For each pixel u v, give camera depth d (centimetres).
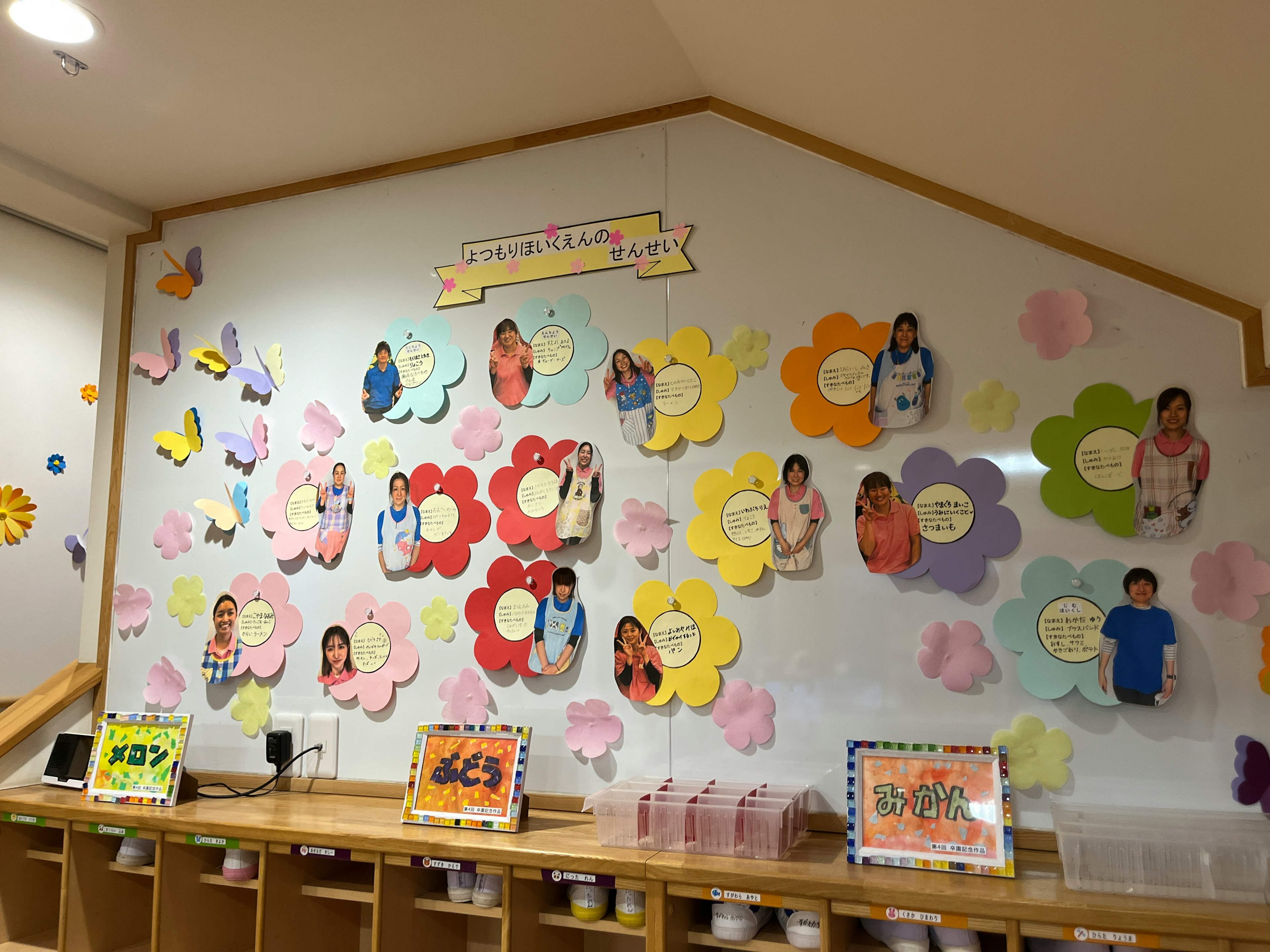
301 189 264
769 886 161
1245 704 169
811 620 199
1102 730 176
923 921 152
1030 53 135
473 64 207
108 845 232
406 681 232
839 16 154
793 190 212
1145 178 152
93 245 350
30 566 321
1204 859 148
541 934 189
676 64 207
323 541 246
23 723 248
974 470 190
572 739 214
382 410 245
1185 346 179
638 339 221
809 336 206
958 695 186
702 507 210
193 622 258
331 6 185
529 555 225
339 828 197
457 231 244
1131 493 179
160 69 209
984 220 194
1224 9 108
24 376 323
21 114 228
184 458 267
